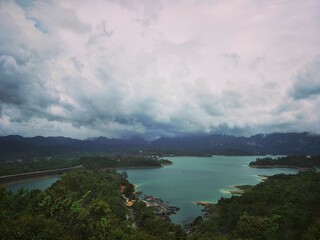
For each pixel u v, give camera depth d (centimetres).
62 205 7225
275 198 13275
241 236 8175
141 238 7125
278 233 8512
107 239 6538
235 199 14325
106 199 12119
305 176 19150
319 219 7950
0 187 9006
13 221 5778
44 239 5453
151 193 19988
